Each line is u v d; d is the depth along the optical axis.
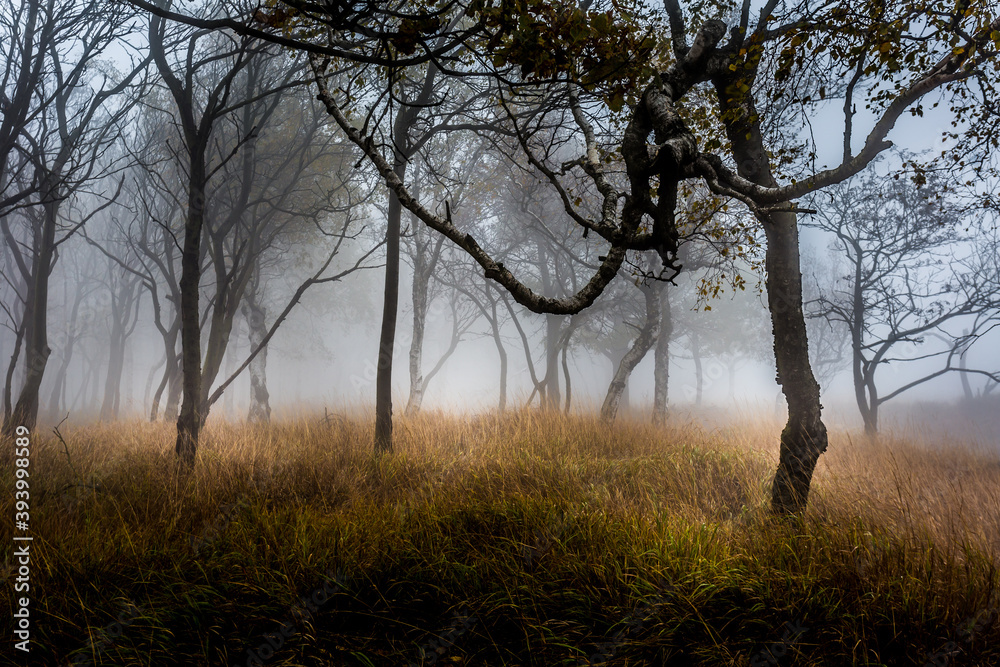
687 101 6.55
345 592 3.59
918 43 4.32
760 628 3.21
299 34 5.01
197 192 6.94
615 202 3.01
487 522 4.68
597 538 4.23
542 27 2.94
